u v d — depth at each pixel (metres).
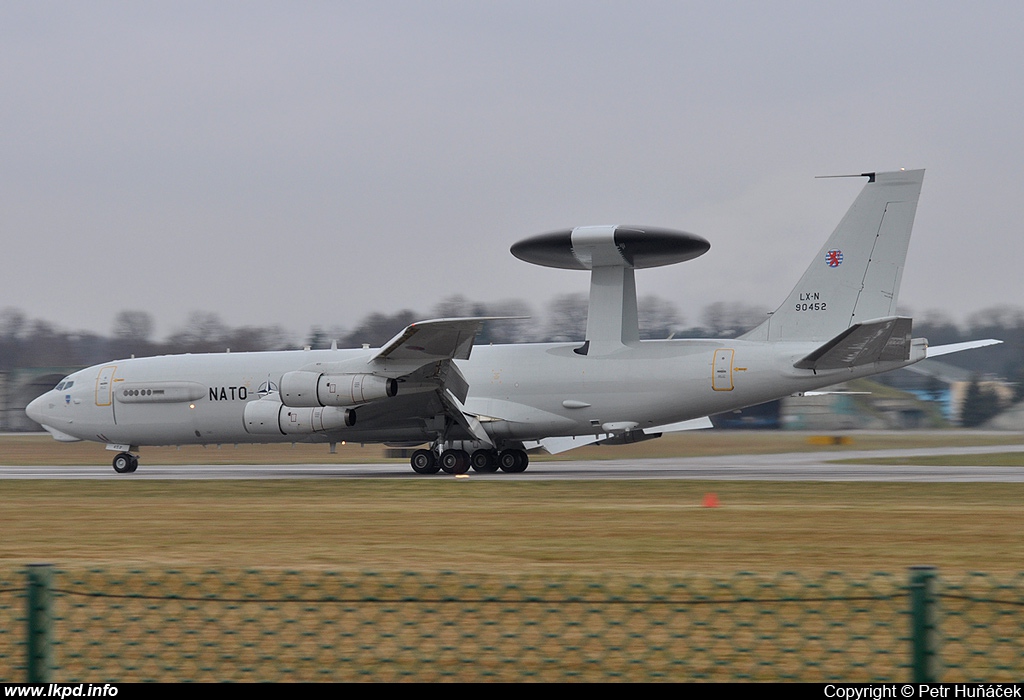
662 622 35.94
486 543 58.59
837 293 107.81
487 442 117.25
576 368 114.75
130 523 70.25
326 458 173.62
